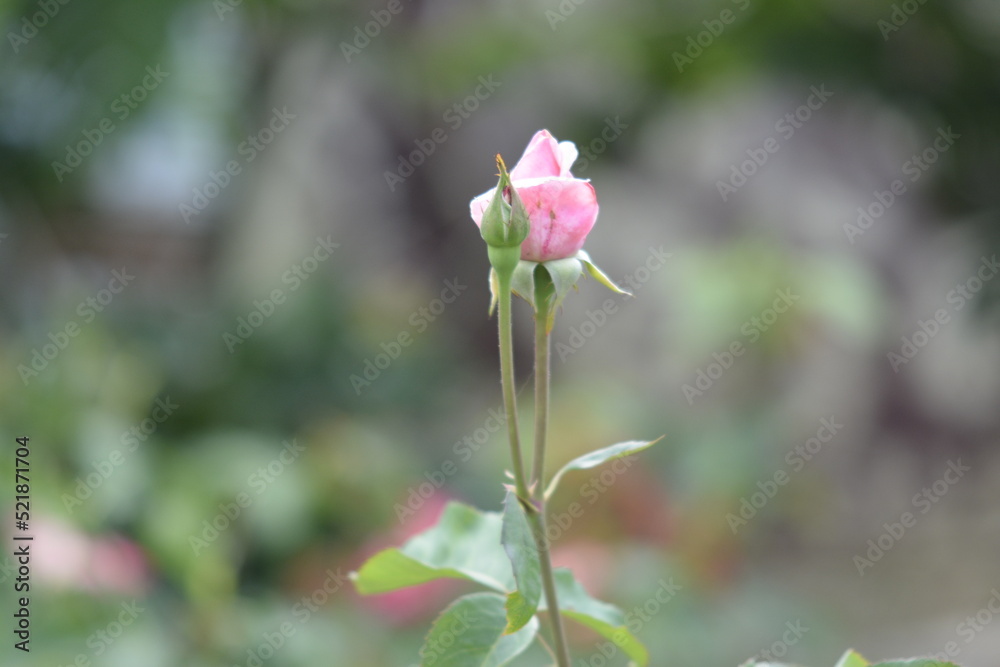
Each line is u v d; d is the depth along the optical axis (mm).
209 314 2898
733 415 2936
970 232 3109
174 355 2666
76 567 1721
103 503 1877
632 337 4828
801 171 4500
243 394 2688
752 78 3219
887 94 2928
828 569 3705
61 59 2518
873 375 4500
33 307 2791
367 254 4332
